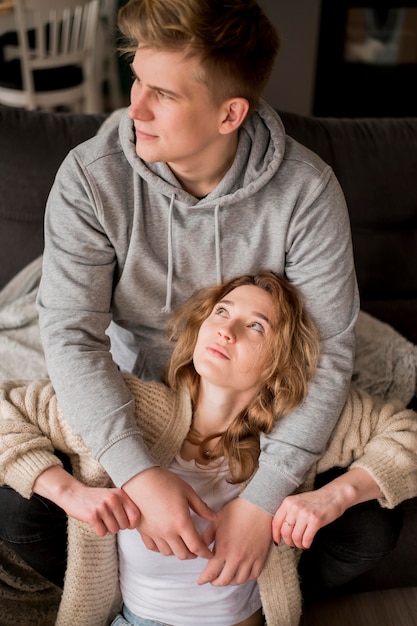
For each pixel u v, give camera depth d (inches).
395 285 73.7
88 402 42.4
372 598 60.4
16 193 66.4
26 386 48.8
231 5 37.0
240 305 46.1
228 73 38.1
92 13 121.8
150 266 46.3
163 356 51.6
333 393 45.6
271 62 40.9
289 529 42.9
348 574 50.9
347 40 142.4
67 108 145.4
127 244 45.2
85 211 43.8
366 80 146.3
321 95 148.0
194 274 47.6
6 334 60.8
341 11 138.9
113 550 47.5
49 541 46.3
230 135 42.4
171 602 46.7
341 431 47.2
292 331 45.8
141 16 36.4
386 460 45.9
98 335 45.5
